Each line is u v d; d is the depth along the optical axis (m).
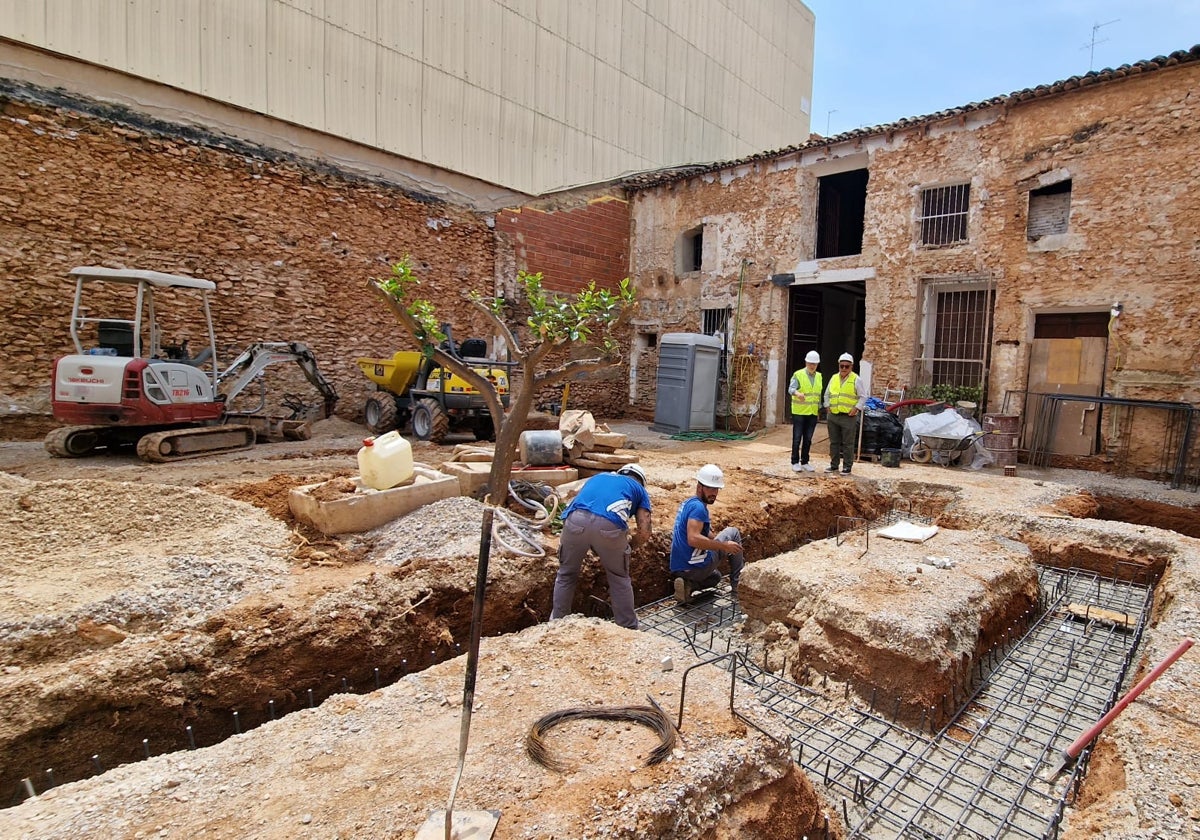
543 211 15.00
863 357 12.34
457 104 13.42
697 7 18.64
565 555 4.75
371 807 2.22
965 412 10.62
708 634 5.04
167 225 10.34
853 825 3.01
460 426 11.43
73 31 9.23
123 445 9.08
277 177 11.38
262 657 3.83
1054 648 4.80
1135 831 2.47
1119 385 9.58
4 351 9.13
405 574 4.64
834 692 4.06
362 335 12.59
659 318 15.97
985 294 11.19
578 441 7.56
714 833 2.39
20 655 3.51
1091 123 9.71
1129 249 9.45
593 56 15.94
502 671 3.21
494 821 2.13
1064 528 6.64
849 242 15.46
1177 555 5.61
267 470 7.64
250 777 2.40
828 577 4.74
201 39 10.30
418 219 13.14
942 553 5.40
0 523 4.58
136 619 3.90
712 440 12.58
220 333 10.96
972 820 3.04
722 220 14.62
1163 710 3.23
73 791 2.32
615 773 2.42
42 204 9.29
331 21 11.60
